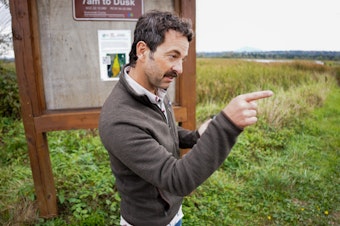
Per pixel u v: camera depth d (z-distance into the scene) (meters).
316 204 2.88
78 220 2.36
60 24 1.98
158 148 0.96
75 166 3.03
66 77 2.06
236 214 2.68
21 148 3.65
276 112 4.87
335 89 5.55
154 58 0.97
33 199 2.50
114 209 2.44
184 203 2.70
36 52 1.97
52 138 3.83
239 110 0.84
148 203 1.21
